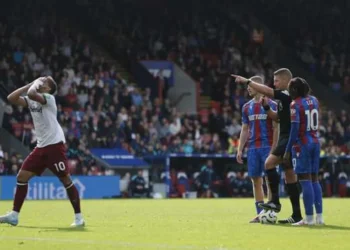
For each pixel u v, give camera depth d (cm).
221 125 10612
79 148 9025
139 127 9956
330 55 13288
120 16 12475
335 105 12669
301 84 3519
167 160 9544
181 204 6481
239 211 5153
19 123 9125
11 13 10988
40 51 10475
